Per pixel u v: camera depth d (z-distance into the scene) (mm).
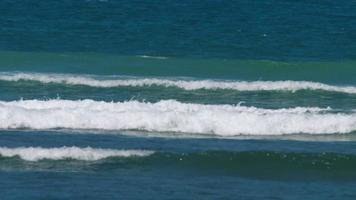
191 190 67812
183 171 72125
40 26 152000
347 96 100312
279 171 72875
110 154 74188
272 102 96812
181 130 81812
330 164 74125
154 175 71000
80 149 74188
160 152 75062
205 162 73938
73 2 183750
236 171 72750
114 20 162250
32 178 69062
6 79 103688
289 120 82812
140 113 82562
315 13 179000
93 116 82438
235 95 100125
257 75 113750
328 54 133750
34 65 115062
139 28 153625
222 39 144125
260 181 70688
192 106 86438
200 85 102875
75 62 117375
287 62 120688
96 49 131125
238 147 77500
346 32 155125
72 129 81500
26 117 82062
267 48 137500
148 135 80562
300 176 72062
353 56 132125
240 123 82188
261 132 81938
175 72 113250
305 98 99062
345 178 71812
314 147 78125
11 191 66250
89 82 103000
